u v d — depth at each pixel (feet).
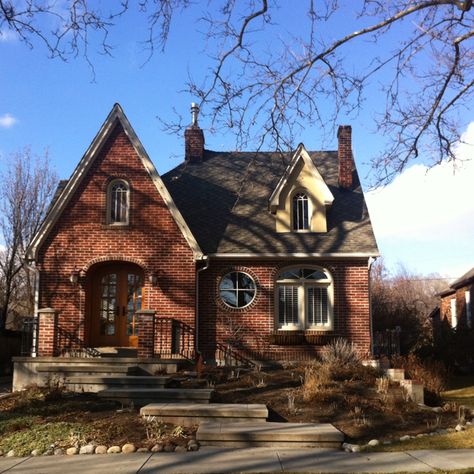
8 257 96.12
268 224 64.18
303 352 59.16
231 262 61.05
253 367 53.93
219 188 71.05
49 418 35.01
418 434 33.30
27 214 96.48
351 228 63.31
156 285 58.03
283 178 62.75
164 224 59.06
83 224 59.00
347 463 26.66
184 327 57.26
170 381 45.01
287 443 30.40
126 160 60.34
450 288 110.22
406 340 88.99
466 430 33.99
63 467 26.13
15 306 108.37
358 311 59.82
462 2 26.61
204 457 27.84
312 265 61.16
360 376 45.39
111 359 49.78
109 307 60.59
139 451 29.14
